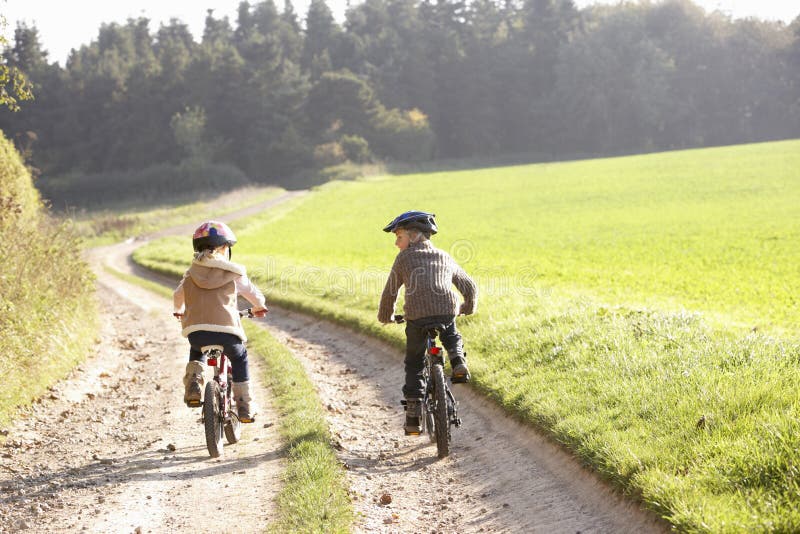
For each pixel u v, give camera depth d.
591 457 6.52
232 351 7.76
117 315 23.83
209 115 162.38
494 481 7.07
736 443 5.72
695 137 180.00
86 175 163.38
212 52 177.12
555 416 7.58
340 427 9.16
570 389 8.29
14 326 11.52
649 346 9.13
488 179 106.50
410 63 186.12
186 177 150.75
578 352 9.45
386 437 8.86
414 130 166.88
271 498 6.52
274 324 19.44
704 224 44.22
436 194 89.25
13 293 12.48
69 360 13.23
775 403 6.43
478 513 6.41
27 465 7.91
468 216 62.12
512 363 9.96
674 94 181.75
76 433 9.35
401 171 152.12
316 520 5.79
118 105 171.62
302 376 11.55
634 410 7.14
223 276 7.66
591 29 190.00
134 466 7.77
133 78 173.75
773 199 57.16
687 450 5.98
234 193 117.12
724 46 184.75
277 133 156.88
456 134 183.88
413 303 7.61
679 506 5.12
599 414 7.27
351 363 13.55
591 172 102.56
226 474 7.27
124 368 14.34
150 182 153.62
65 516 6.36
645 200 64.19
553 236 43.47
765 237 36.22
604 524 5.77
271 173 152.12
